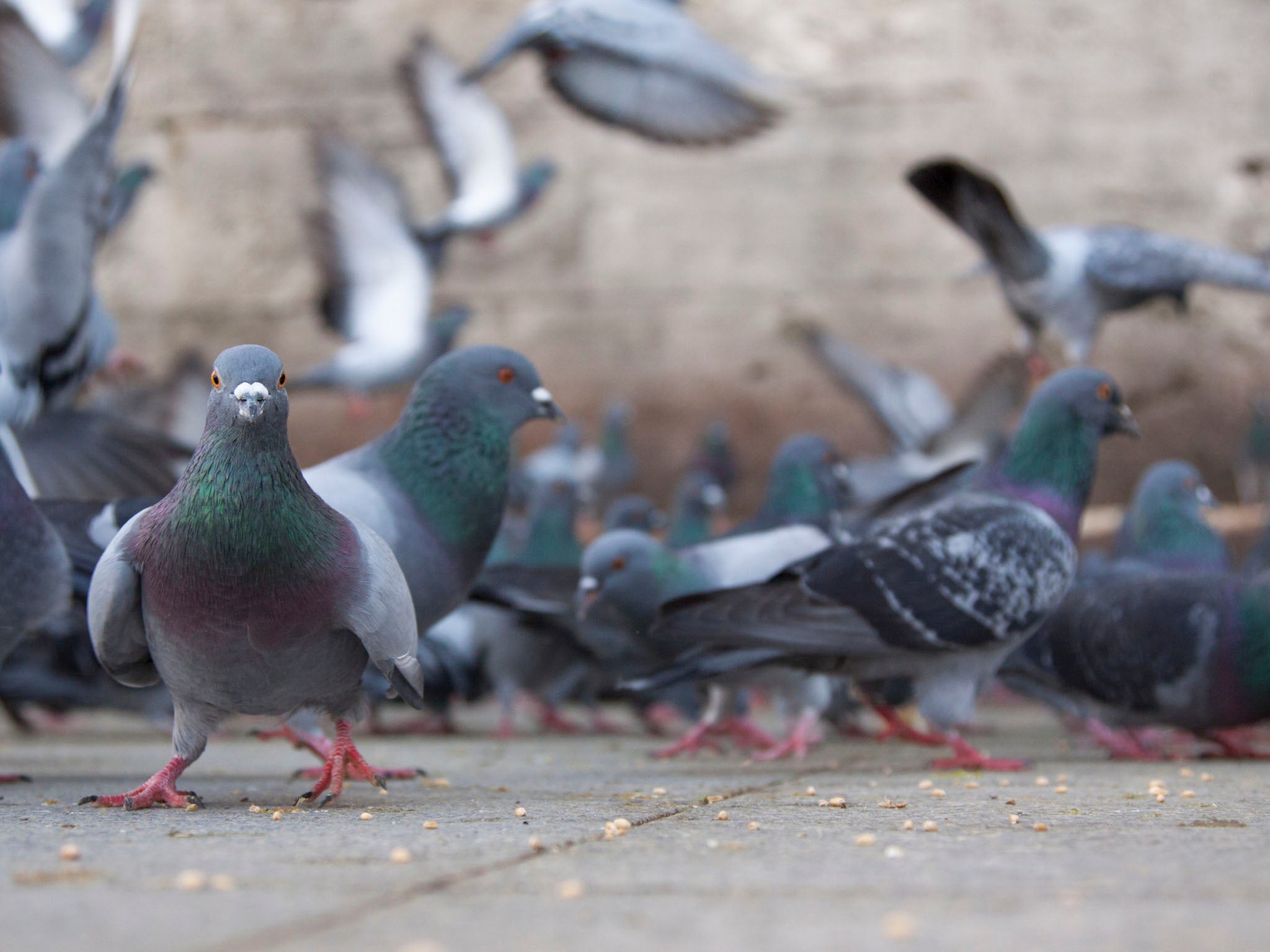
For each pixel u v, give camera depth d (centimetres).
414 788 573
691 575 809
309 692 468
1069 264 1118
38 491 774
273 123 2381
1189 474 905
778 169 2291
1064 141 2205
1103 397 709
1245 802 498
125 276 2412
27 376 769
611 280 2333
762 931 263
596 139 2328
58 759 757
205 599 434
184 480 438
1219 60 2162
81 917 273
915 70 2248
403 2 2356
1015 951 246
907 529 674
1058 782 600
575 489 1255
